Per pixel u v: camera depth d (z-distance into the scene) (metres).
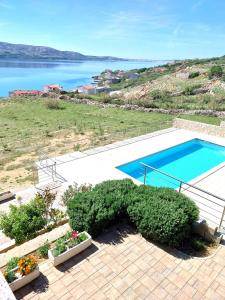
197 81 50.94
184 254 5.02
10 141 18.23
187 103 30.86
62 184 8.74
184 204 5.46
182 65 86.94
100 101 34.72
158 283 4.34
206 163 11.89
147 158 11.45
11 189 9.81
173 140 13.54
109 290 4.18
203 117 22.64
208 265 4.75
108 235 5.54
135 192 6.06
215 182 8.73
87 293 4.12
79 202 5.54
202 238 5.48
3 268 4.54
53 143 17.28
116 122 23.41
